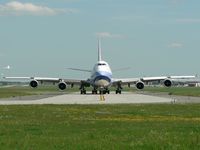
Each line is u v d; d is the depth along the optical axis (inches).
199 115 2469.2
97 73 5698.8
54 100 4254.4
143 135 1515.7
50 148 1237.1
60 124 1950.1
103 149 1214.9
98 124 1957.4
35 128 1771.7
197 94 6087.6
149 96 5251.0
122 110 2856.8
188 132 1599.4
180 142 1325.0
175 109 2925.7
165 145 1264.8
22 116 2406.5
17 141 1364.4
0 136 1503.4
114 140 1389.0
